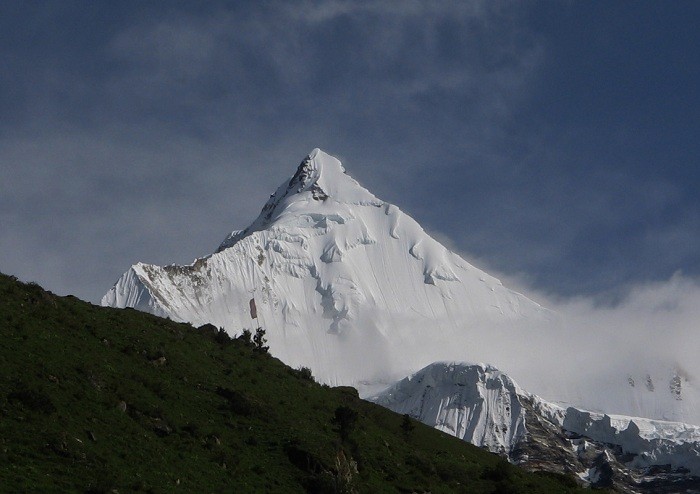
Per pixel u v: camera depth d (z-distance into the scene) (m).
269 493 152.62
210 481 148.50
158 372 183.62
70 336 179.88
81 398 155.38
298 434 175.62
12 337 166.75
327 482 159.50
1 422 139.25
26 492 124.00
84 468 135.50
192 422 166.62
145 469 143.00
